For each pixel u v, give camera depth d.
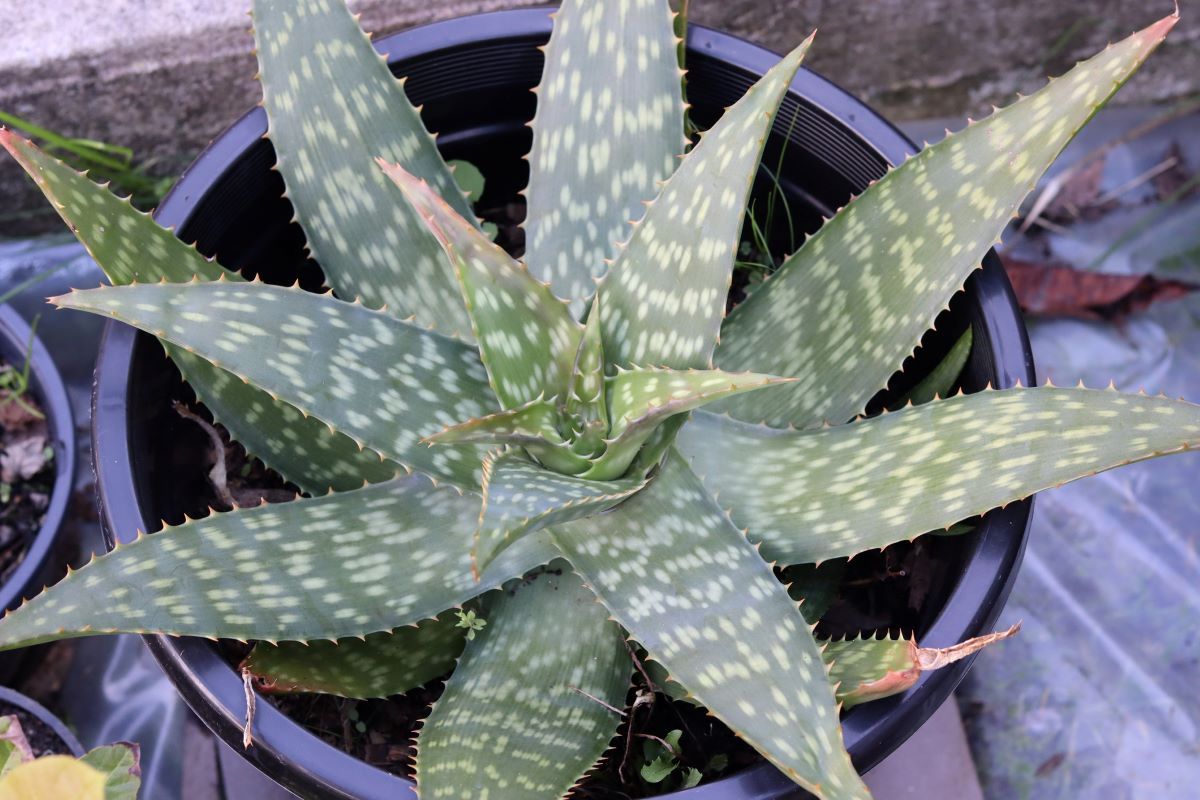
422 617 0.63
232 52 0.86
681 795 0.60
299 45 0.67
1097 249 0.96
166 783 0.83
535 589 0.66
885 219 0.65
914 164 0.65
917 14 0.91
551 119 0.68
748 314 0.68
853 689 0.60
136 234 0.63
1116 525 0.91
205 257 0.68
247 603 0.61
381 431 0.63
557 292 0.68
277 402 0.66
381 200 0.68
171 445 0.70
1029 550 0.91
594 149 0.68
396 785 0.60
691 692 0.58
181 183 0.69
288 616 0.62
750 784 0.60
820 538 0.64
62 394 0.83
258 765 0.61
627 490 0.61
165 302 0.59
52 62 0.84
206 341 0.59
